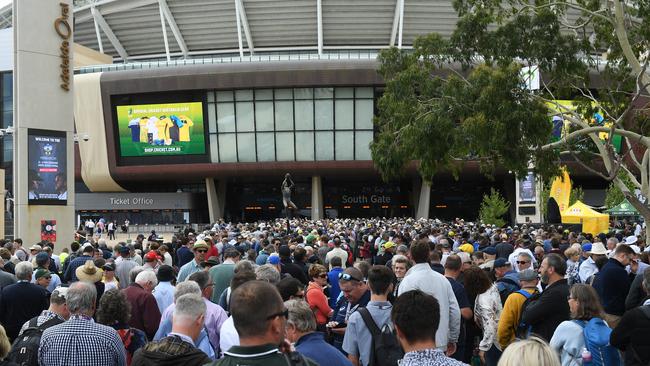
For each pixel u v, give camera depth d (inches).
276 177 2962.6
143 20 3398.1
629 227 1379.2
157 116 2780.5
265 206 3398.1
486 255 539.2
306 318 234.7
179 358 228.1
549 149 986.1
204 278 346.9
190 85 2682.1
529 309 326.0
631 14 976.3
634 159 1053.8
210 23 3299.7
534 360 145.7
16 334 384.8
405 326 186.5
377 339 278.8
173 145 2792.8
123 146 2817.4
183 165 2807.6
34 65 1186.0
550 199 1413.6
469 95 945.5
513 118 885.8
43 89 1191.6
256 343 166.7
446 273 395.2
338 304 385.1
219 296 433.7
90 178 2878.9
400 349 276.4
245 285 170.6
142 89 2721.5
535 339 152.0
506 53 962.7
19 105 1167.6
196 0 3213.6
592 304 271.9
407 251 558.9
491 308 377.1
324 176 3009.4
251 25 3225.9
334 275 475.8
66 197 1196.5
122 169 2839.6
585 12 1006.4
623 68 1056.2
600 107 1058.1
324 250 695.1
